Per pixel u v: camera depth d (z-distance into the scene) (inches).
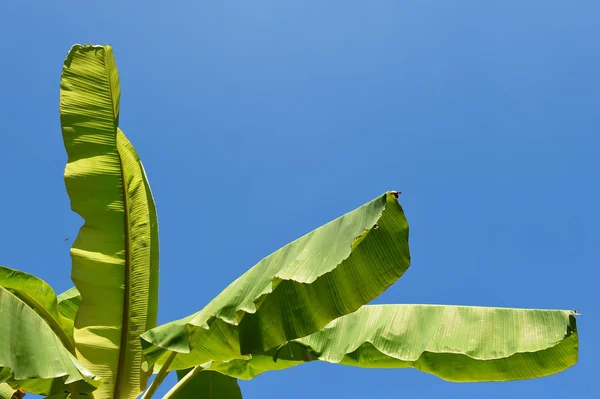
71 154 148.7
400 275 99.7
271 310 107.5
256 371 161.5
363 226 96.7
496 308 132.3
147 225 156.3
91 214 150.5
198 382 173.2
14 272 149.5
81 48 150.5
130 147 155.0
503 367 129.2
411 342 129.7
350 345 134.1
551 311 126.6
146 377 147.5
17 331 94.5
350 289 101.9
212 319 109.3
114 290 150.0
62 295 193.3
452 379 133.8
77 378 98.3
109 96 151.3
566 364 125.2
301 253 103.9
